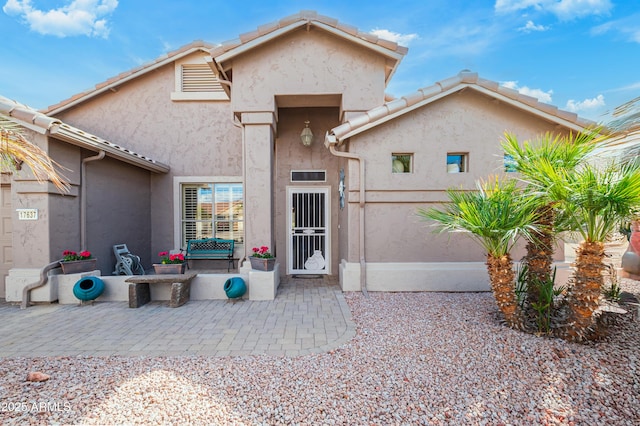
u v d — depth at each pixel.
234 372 3.63
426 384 3.33
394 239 7.27
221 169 10.13
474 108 7.16
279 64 7.50
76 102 9.78
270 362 3.88
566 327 4.10
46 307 6.32
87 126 10.12
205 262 9.98
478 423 2.80
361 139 7.22
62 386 3.36
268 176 7.52
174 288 6.34
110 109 10.12
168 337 4.78
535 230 4.10
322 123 9.38
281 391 3.25
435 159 7.19
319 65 7.52
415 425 2.77
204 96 10.05
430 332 4.61
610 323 4.46
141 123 10.10
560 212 4.36
